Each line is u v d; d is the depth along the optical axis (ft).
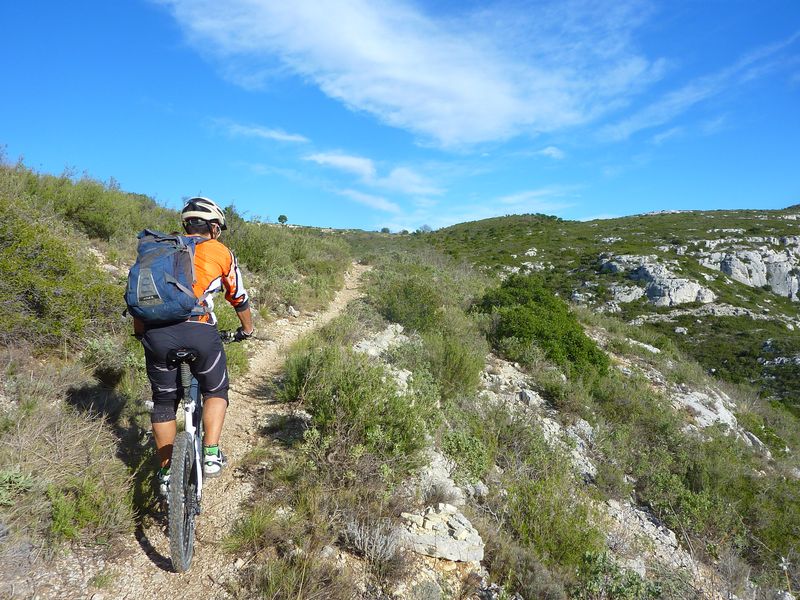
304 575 10.30
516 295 50.83
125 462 12.68
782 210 324.60
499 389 31.04
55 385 14.89
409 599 10.97
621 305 170.71
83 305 18.17
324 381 18.43
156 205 52.42
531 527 17.26
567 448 26.94
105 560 10.00
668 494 26.73
